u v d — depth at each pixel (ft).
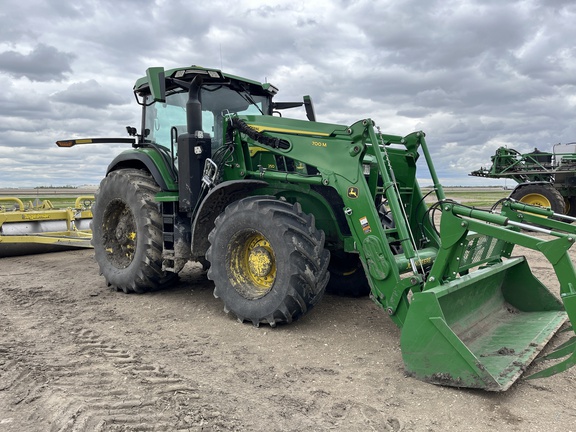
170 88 19.58
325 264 14.98
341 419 9.76
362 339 14.52
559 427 9.52
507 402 10.53
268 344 14.08
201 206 16.58
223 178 17.89
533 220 14.76
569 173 41.96
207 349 13.66
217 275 16.24
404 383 11.43
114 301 19.17
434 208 12.87
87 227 33.17
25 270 25.88
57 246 31.55
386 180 13.73
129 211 20.70
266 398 10.60
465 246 12.24
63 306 18.38
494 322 14.83
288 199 17.22
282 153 15.79
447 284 12.31
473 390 11.02
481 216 11.71
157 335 14.93
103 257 21.30
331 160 14.62
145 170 21.50
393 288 13.07
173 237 18.53
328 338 14.58
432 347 11.25
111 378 11.36
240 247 16.03
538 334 13.52
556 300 15.25
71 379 11.27
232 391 10.89
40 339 14.37
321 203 16.57
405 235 13.20
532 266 25.73
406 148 17.01
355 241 13.98
